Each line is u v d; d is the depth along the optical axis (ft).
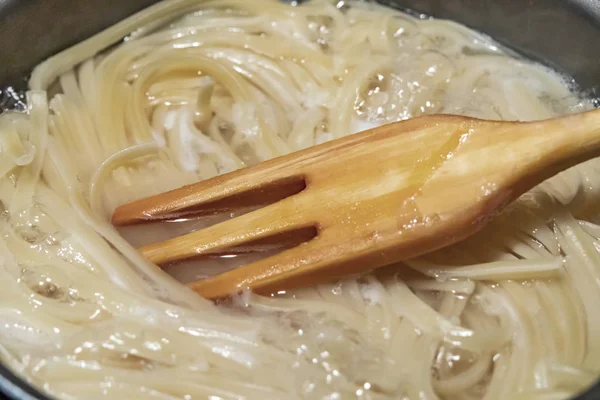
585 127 0.81
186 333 0.84
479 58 1.21
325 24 1.25
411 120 0.90
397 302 0.90
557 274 0.91
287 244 0.90
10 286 0.86
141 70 1.11
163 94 1.12
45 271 0.88
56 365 0.81
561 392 0.81
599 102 1.14
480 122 0.87
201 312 0.86
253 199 0.92
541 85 1.17
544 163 0.82
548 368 0.84
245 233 0.88
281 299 0.89
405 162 0.87
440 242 0.84
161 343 0.83
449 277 0.92
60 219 0.93
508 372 0.85
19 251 0.89
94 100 1.08
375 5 1.30
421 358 0.85
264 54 1.17
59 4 1.09
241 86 1.11
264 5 1.24
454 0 1.23
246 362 0.83
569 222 0.94
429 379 0.83
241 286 0.87
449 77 1.16
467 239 0.95
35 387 0.73
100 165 0.99
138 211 0.93
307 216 0.87
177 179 1.01
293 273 0.86
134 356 0.83
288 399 0.80
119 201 0.98
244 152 1.06
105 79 1.10
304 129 1.08
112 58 1.14
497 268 0.91
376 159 0.88
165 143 1.07
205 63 1.11
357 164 0.88
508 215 0.95
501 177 0.83
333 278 0.88
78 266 0.89
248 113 1.09
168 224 0.96
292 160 0.91
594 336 0.86
